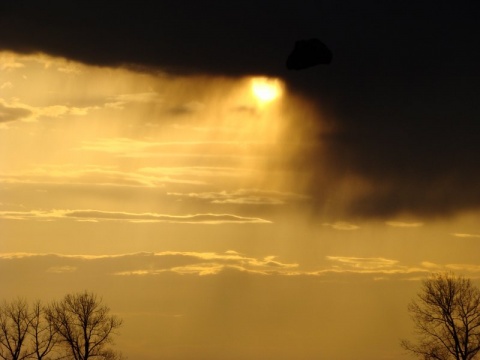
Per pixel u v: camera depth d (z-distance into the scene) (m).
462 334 65.44
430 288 67.38
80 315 70.88
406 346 68.19
